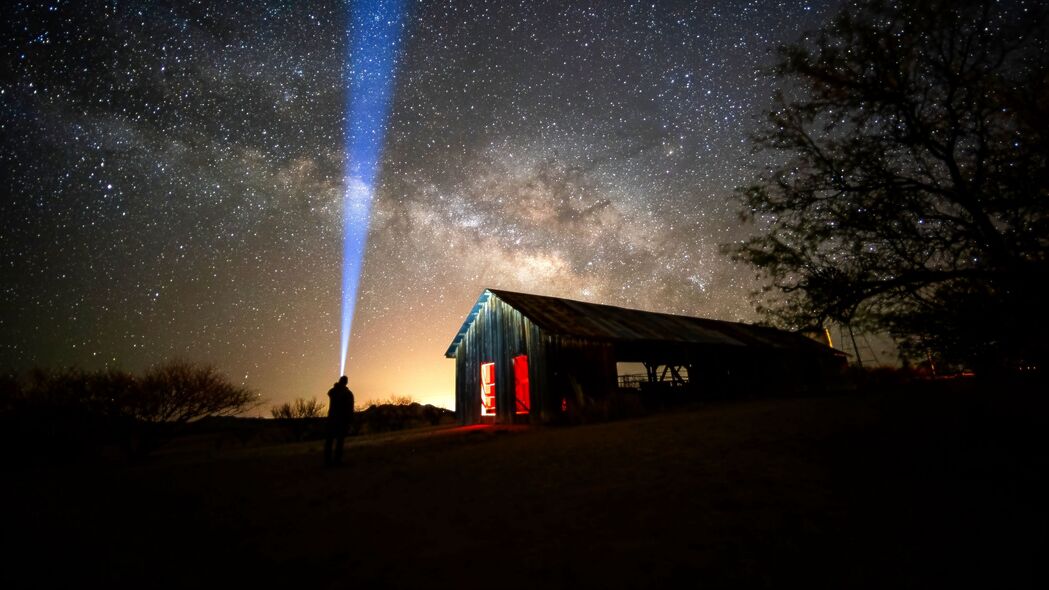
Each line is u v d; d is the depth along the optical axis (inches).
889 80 199.8
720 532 127.2
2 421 529.0
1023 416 209.9
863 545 112.4
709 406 601.6
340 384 346.0
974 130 186.2
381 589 109.7
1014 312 167.6
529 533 140.9
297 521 180.9
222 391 676.1
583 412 518.9
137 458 586.9
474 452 337.1
